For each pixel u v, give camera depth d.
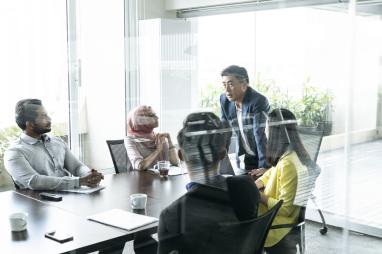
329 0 3.12
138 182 2.65
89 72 4.05
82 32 3.96
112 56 4.15
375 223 3.04
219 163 2.15
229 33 3.43
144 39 4.03
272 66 3.18
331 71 3.13
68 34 3.90
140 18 4.05
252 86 3.02
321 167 2.83
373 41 3.05
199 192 1.84
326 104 3.04
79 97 3.99
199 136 2.28
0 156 3.24
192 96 3.31
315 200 2.80
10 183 3.14
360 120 3.06
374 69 3.08
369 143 3.10
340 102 3.06
